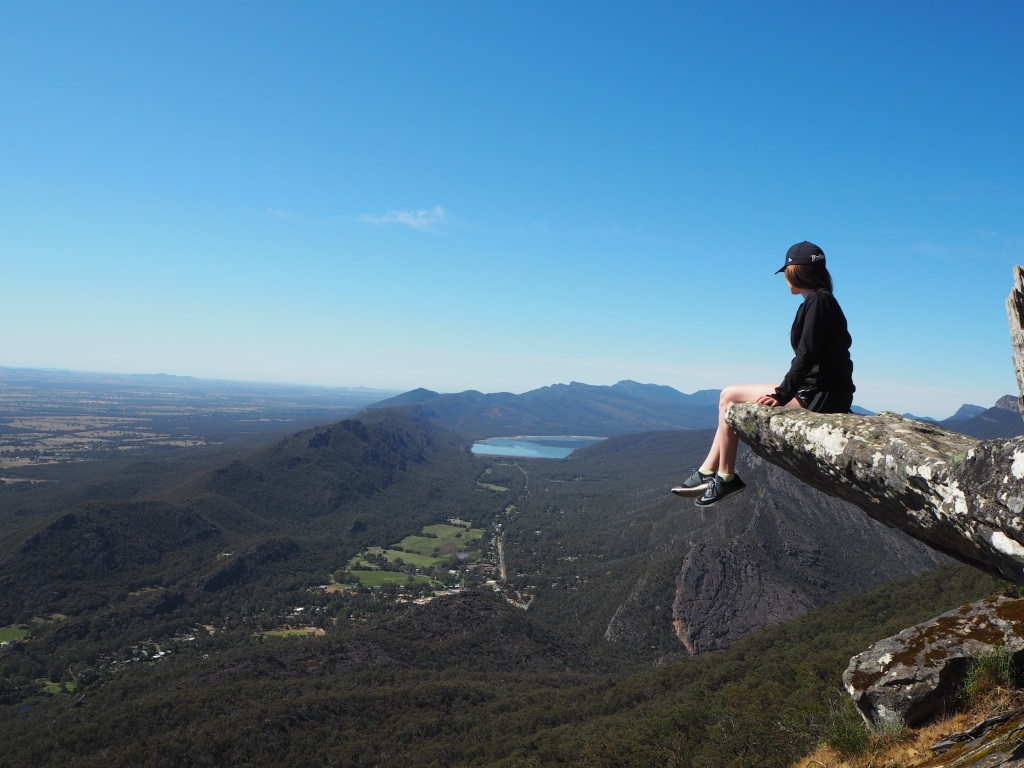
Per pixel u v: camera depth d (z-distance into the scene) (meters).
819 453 5.28
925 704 9.47
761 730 30.92
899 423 5.11
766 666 57.31
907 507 4.75
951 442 4.62
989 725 7.41
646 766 41.16
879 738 9.70
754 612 153.00
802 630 74.06
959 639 10.10
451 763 60.28
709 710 46.84
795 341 5.92
